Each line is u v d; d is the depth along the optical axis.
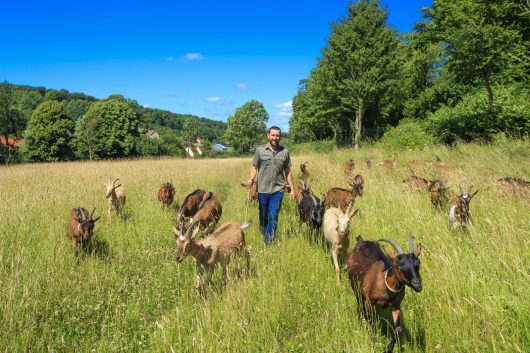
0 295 4.64
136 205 10.33
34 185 12.77
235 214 9.39
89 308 4.68
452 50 18.53
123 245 7.02
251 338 3.97
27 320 4.26
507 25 18.28
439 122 21.44
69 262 6.01
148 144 62.72
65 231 7.27
